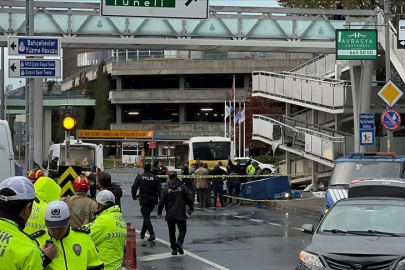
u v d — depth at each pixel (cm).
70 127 1806
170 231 1664
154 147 7994
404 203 1149
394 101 2583
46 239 632
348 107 3753
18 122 3728
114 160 9494
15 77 2009
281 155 6225
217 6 3316
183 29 3275
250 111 6538
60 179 1673
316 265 994
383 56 3484
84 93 10019
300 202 3138
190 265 1500
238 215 2739
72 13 3198
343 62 4075
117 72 9556
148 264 1516
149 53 9812
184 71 9419
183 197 1661
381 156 1962
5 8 3145
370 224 1100
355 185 1527
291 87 4169
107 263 883
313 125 4250
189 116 9862
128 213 2848
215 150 4275
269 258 1593
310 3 4506
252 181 3338
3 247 497
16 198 511
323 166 4131
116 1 2100
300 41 3397
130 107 9988
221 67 9319
